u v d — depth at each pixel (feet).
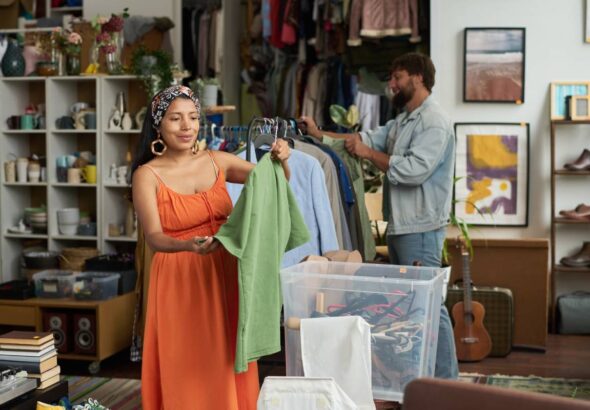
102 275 18.06
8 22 25.17
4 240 22.17
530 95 20.75
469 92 20.66
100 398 15.10
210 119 20.58
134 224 21.04
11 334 11.55
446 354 13.38
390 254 14.97
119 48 21.27
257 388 10.03
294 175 12.08
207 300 9.41
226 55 24.16
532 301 19.04
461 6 20.70
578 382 16.06
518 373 16.92
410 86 14.49
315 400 8.11
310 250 12.05
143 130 9.81
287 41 22.43
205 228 9.63
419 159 13.99
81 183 21.29
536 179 20.85
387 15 20.49
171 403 9.39
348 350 8.94
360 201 14.66
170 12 22.98
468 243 18.66
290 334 9.62
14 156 22.52
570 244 20.98
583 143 20.80
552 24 20.58
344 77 22.41
